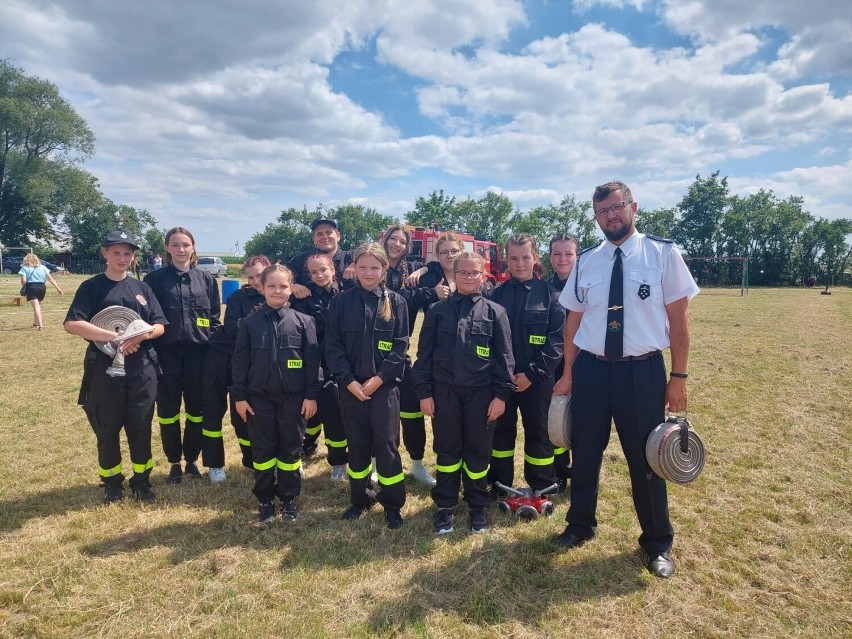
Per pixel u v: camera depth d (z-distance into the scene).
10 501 3.69
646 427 2.85
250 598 2.61
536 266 4.04
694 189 48.94
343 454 4.17
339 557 3.00
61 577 2.76
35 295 11.12
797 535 3.21
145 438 3.71
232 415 4.07
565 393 3.29
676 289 2.80
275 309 3.49
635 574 2.83
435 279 4.25
